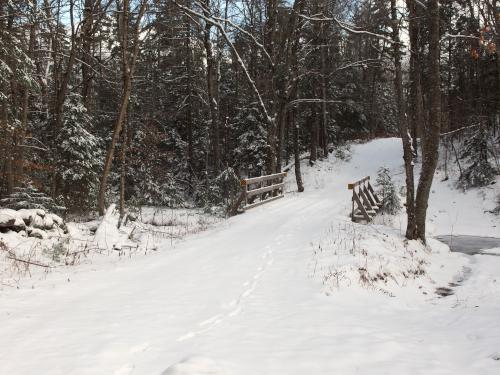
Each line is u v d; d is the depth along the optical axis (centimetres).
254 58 2941
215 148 2444
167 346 500
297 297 752
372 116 4581
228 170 2262
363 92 4059
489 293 886
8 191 1489
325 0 2161
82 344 495
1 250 951
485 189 2244
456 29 2422
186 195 3081
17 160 1559
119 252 1133
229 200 2198
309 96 3284
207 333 548
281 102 2267
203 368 388
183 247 1149
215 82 2931
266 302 711
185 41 2758
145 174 2433
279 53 2203
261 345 512
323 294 774
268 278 859
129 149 2273
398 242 1228
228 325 586
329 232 1273
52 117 1781
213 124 2434
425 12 1281
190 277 844
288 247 1128
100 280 811
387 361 476
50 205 1366
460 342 556
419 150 3438
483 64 2588
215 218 1800
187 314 623
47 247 1045
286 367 449
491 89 2645
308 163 3406
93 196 1812
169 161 2922
